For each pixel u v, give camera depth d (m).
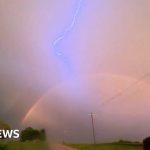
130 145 46.00
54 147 43.97
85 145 46.69
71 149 45.00
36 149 41.38
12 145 42.41
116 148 44.31
